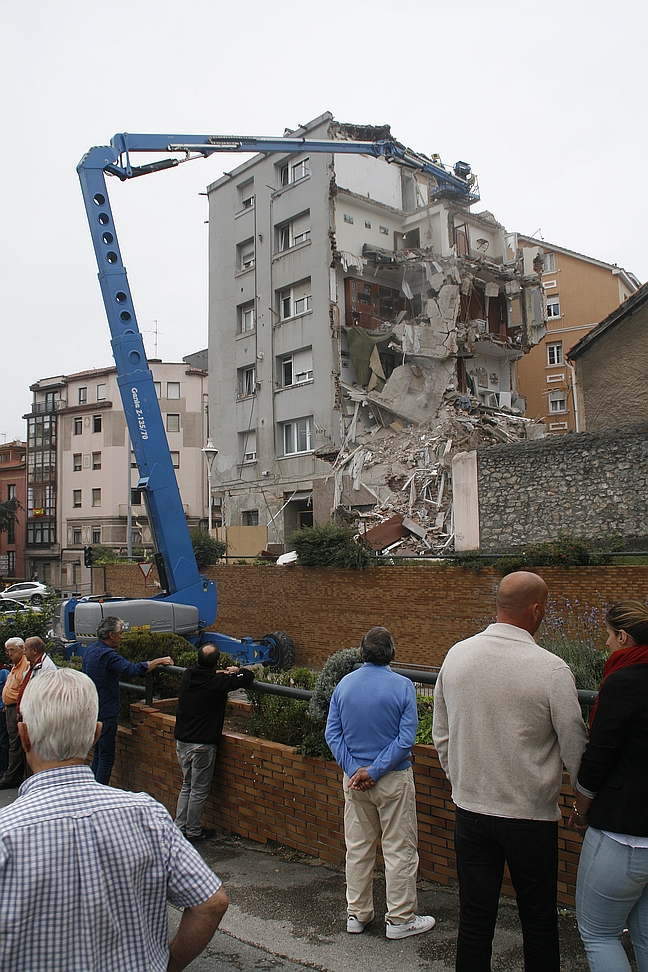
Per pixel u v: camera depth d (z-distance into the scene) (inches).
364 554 644.7
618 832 117.8
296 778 217.0
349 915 168.6
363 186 1215.6
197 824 231.5
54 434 2192.4
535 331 1309.1
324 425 1128.2
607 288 1562.5
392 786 164.1
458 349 1155.9
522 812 126.3
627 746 118.6
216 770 246.1
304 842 214.2
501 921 164.4
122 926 80.8
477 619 542.9
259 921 175.2
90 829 82.0
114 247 520.7
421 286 1221.7
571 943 151.0
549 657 130.0
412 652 593.0
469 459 649.6
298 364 1192.8
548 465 597.6
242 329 1301.7
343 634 653.3
